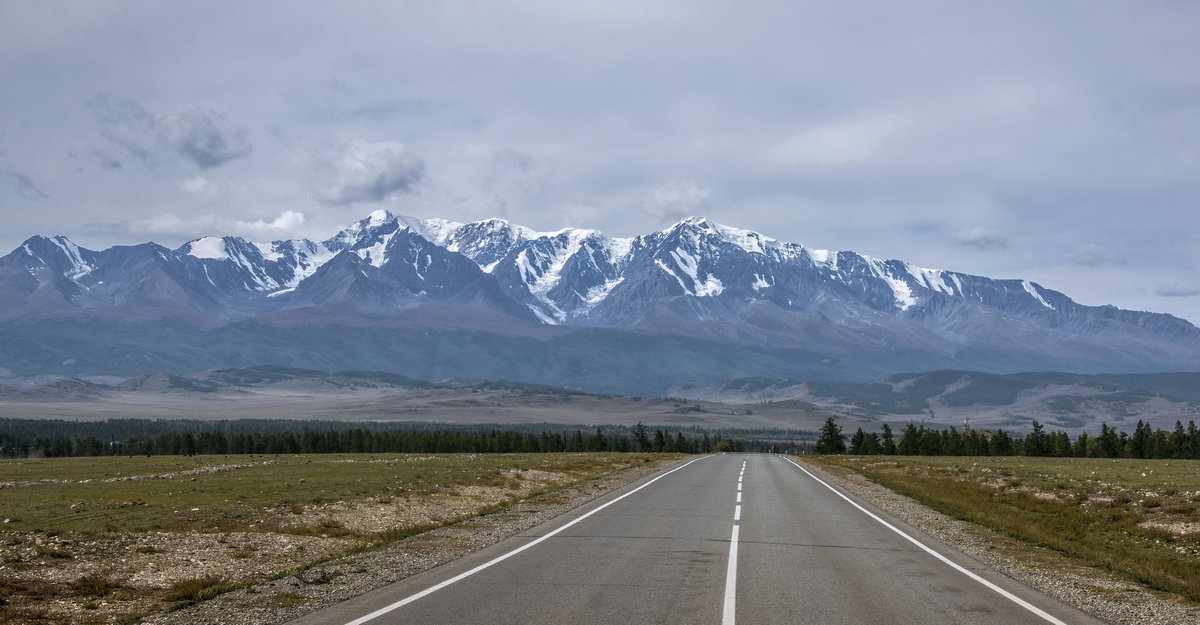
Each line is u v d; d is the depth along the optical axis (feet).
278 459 295.48
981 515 97.81
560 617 42.88
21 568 56.44
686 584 51.60
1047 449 475.31
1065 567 60.64
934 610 45.52
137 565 59.67
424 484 136.15
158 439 559.79
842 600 47.67
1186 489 122.52
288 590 49.98
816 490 130.11
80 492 137.59
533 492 127.34
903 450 503.61
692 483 142.41
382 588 50.29
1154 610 46.98
